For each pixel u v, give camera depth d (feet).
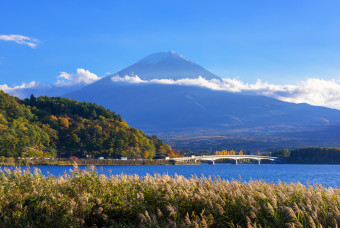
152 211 37.65
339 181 233.76
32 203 37.24
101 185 42.52
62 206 36.99
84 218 36.91
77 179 43.55
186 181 45.96
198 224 32.99
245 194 39.60
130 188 43.34
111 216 37.93
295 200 37.52
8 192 38.40
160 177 46.83
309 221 31.04
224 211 35.50
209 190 41.24
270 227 33.40
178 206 37.50
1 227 33.68
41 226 34.94
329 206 35.29
